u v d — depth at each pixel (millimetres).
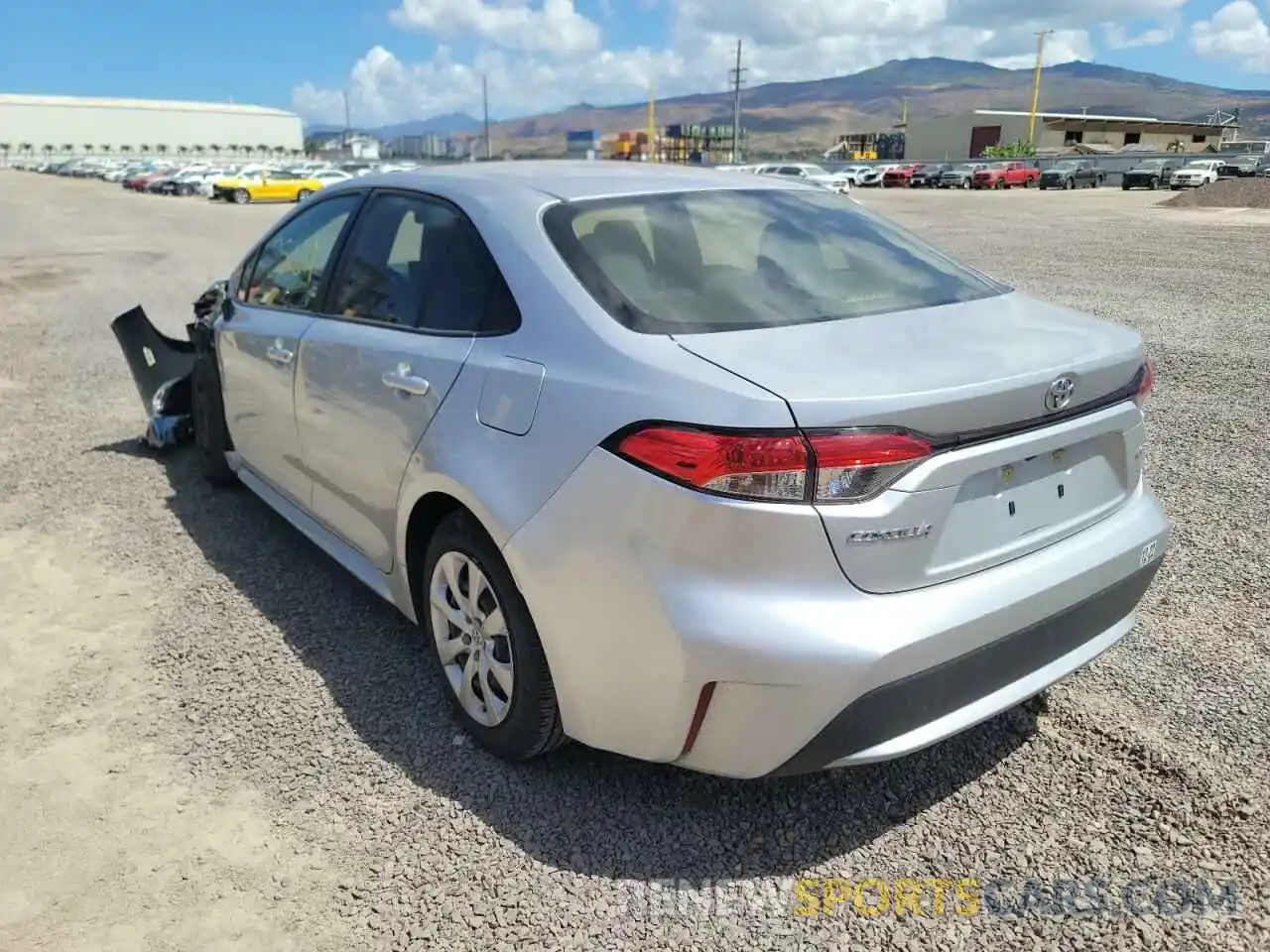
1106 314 9875
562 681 2521
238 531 4672
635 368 2363
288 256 4156
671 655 2232
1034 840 2555
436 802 2721
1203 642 3488
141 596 3990
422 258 3197
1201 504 4773
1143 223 23125
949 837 2574
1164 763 2830
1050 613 2443
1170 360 7777
